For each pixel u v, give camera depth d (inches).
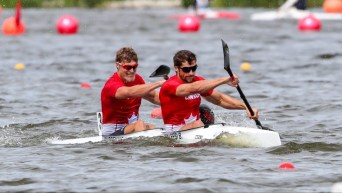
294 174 1366.9
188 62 1640.0
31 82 2773.1
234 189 1270.9
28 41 4416.8
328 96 2401.6
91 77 2906.0
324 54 3592.5
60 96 2472.9
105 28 5423.2
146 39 4537.4
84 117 2100.1
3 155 1573.6
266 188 1277.1
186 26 5078.7
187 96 1668.3
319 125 1919.3
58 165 1462.8
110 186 1296.8
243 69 3110.2
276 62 3336.6
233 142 1616.6
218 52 3757.4
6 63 3363.7
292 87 2610.7
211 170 1398.9
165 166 1435.8
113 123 1720.0
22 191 1280.8
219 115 2084.2
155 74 1679.4
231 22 5816.9
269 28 5211.6
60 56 3627.0
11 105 2295.8
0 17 6599.4
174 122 1683.1
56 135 1836.9
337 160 1485.0
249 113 1668.3
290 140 1707.7
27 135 1836.9
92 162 1482.5
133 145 1631.4
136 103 1737.2
